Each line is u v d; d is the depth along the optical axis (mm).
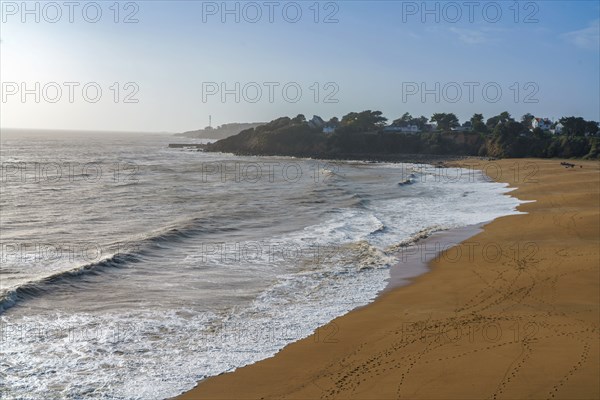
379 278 22641
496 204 44156
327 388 12969
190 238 29422
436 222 35562
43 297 18922
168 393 12773
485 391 12422
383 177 71750
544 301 18938
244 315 18016
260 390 12953
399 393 12547
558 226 32781
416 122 171750
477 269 23672
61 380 13242
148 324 16984
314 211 39625
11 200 44281
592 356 14031
